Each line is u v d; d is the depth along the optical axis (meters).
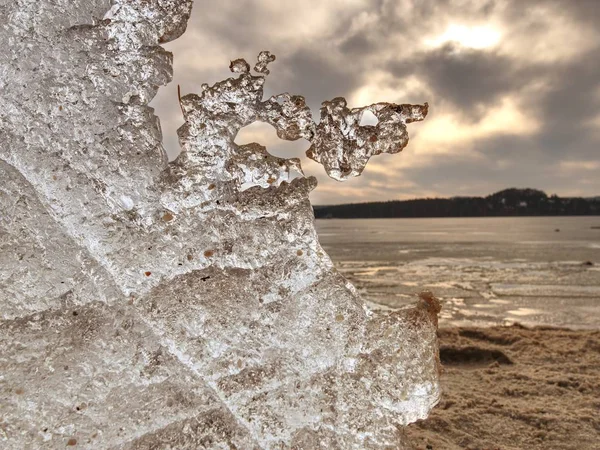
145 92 0.27
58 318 0.26
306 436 0.26
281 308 0.27
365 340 0.26
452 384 0.64
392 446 0.26
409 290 1.70
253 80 0.26
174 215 0.27
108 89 0.26
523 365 0.72
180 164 0.27
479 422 0.51
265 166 0.27
